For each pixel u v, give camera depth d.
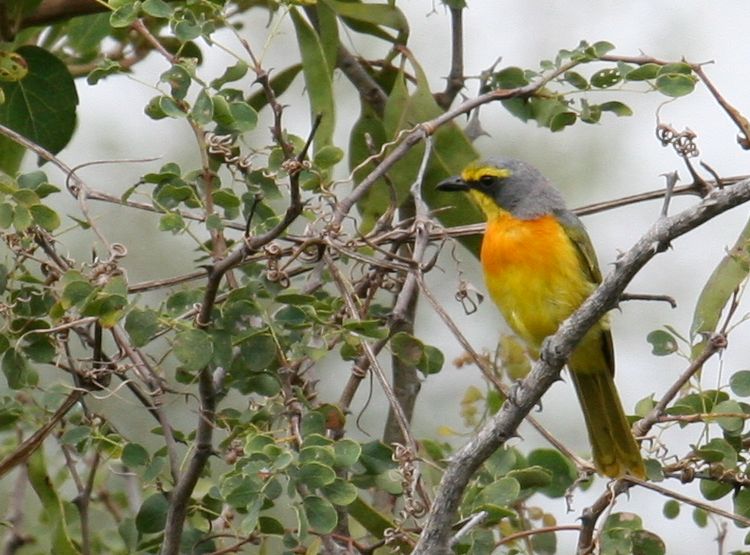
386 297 14.42
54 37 13.27
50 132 12.09
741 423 9.61
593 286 12.04
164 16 9.26
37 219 9.29
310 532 9.25
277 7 11.55
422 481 9.76
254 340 9.27
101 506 12.70
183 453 10.71
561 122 11.45
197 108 8.99
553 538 10.50
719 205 7.70
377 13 12.10
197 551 9.80
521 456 10.70
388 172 11.50
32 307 9.58
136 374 10.00
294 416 9.41
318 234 9.87
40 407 10.34
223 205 9.61
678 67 10.80
